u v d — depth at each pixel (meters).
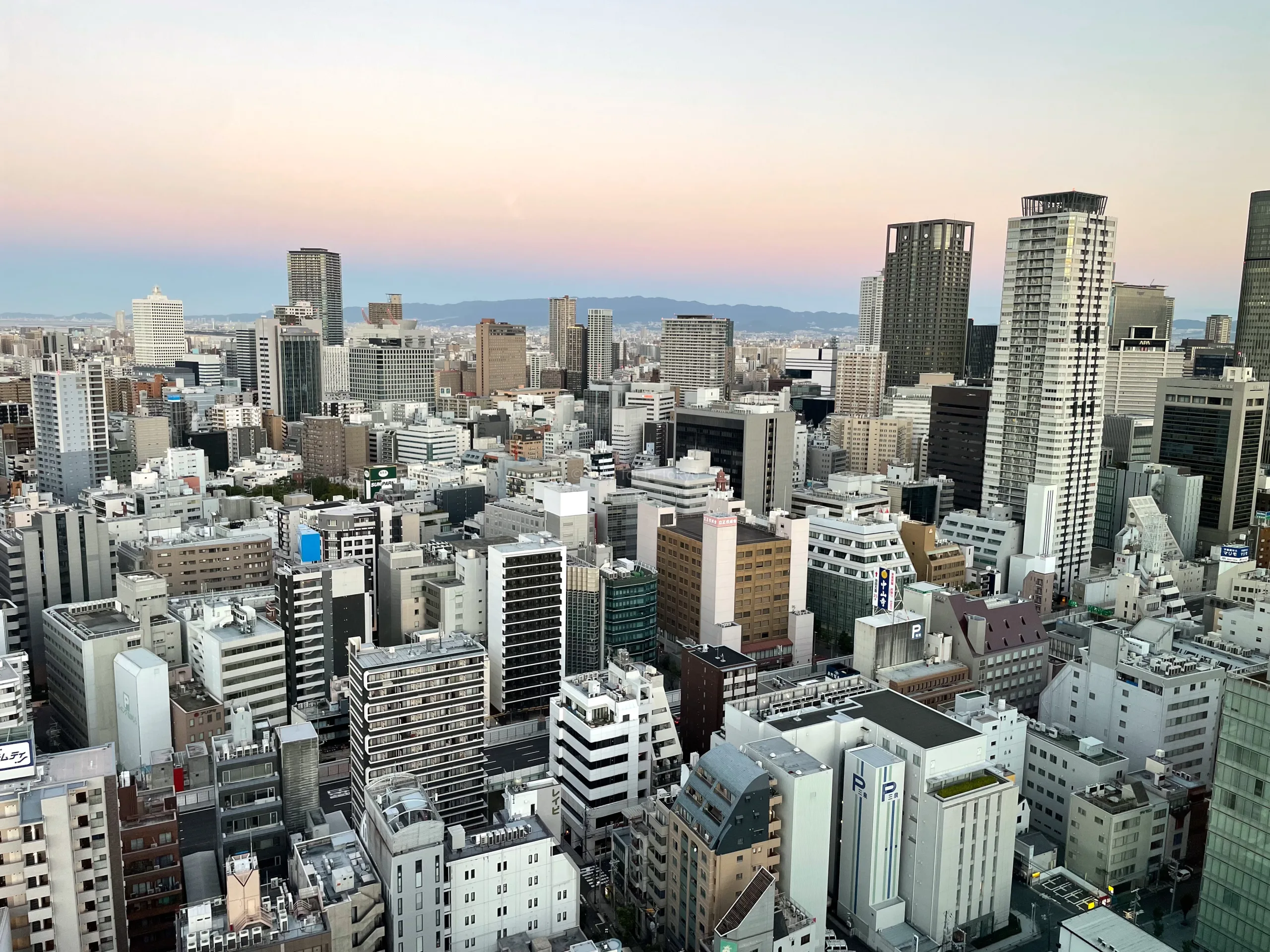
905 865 191.12
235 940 146.50
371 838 174.00
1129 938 147.38
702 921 171.50
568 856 174.62
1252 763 158.88
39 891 149.62
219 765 188.62
